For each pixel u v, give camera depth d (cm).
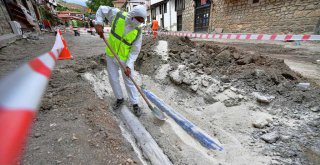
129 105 332
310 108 271
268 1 1061
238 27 1274
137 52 280
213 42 991
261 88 324
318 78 382
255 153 218
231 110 295
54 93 272
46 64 90
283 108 280
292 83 326
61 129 199
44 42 845
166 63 438
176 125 281
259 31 1152
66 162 159
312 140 224
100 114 245
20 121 44
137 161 187
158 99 350
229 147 231
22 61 453
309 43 828
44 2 2214
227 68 396
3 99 46
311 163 197
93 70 416
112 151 181
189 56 441
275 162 202
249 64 386
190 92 363
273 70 353
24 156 161
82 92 286
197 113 313
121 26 260
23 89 54
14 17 894
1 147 38
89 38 1182
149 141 241
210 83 354
